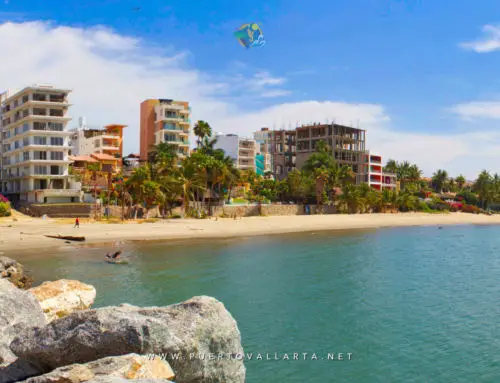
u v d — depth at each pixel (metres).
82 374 7.46
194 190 97.06
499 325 22.67
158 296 26.81
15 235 55.47
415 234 79.56
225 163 103.06
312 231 78.88
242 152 151.75
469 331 21.66
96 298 25.77
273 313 23.89
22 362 9.16
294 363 17.34
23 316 11.75
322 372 16.64
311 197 121.19
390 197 134.50
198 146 115.81
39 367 9.09
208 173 94.31
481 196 172.62
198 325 9.63
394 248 55.78
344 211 122.56
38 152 96.00
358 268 39.19
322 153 130.62
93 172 97.06
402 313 24.53
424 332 21.41
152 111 132.12
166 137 126.38
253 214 101.94
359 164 161.38
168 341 8.89
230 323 10.44
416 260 45.28
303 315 23.67
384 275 36.00
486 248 58.19
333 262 42.38
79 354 8.68
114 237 57.88
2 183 109.44
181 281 31.47
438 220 120.56
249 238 63.94
